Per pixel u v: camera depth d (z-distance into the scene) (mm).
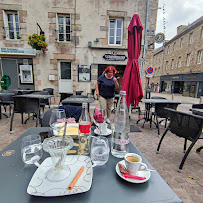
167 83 24812
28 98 3416
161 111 3631
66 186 655
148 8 7387
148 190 681
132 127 4246
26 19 7164
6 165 845
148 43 7699
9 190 651
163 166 2311
